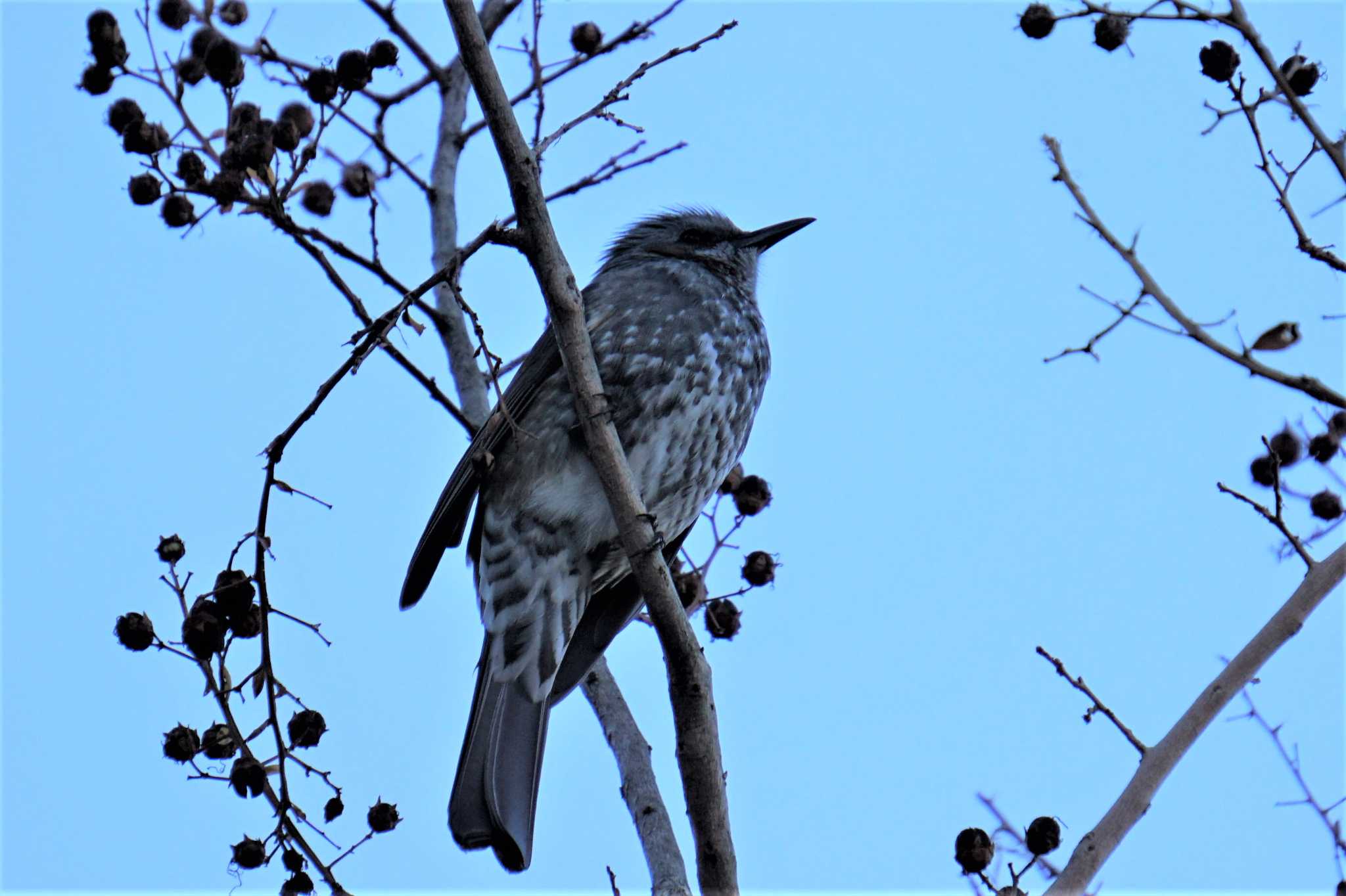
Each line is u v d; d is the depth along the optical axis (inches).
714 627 421.7
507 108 331.0
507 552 429.4
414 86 486.3
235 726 331.6
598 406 350.9
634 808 384.5
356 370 324.8
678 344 451.8
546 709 420.8
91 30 377.7
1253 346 384.8
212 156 385.1
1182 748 323.6
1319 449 388.8
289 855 332.5
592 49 451.8
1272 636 332.2
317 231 382.6
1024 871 319.9
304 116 407.8
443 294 470.6
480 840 398.0
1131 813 316.2
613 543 430.6
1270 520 348.8
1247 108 371.2
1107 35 382.6
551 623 426.9
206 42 397.4
